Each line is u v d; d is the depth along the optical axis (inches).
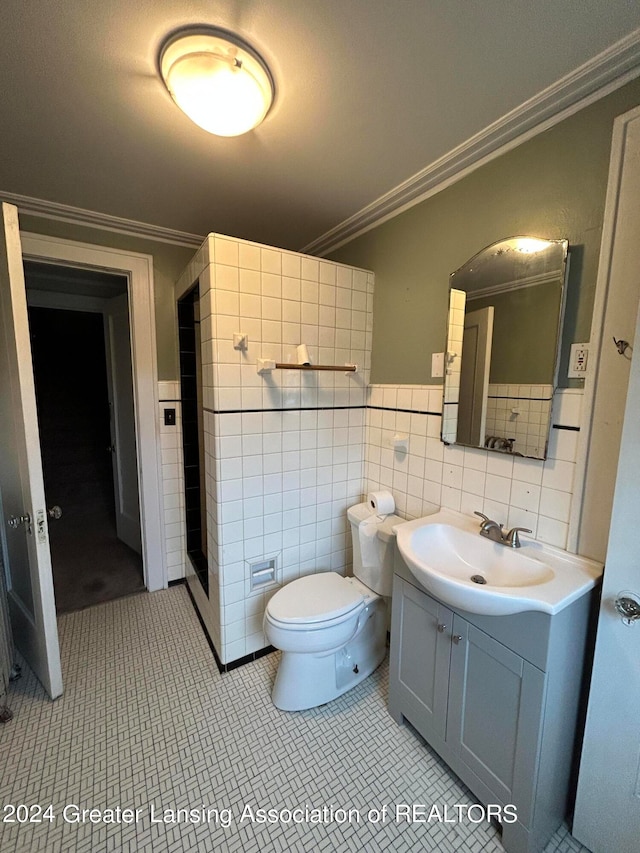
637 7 34.5
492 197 56.9
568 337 48.5
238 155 58.7
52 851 43.4
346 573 86.5
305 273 71.9
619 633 39.7
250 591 72.2
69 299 119.3
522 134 52.1
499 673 43.9
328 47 39.6
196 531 102.7
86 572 108.0
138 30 37.8
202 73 39.9
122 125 51.7
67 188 68.7
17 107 48.0
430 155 58.2
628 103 41.9
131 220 81.9
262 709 62.6
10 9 35.2
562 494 50.0
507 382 55.5
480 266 58.3
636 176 40.8
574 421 48.3
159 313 93.0
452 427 64.8
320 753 55.3
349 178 64.8
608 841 42.0
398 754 55.3
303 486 77.2
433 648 52.8
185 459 98.4
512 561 51.3
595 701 41.8
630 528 38.6
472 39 38.5
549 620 38.9
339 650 66.4
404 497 76.5
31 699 63.8
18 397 58.3
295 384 73.1
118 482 126.0
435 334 67.9
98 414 172.4
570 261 47.9
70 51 40.0
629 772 39.9
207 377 68.3
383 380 80.5
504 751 43.8
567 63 41.3
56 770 52.3
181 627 83.7
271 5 35.3
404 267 73.7
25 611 70.0
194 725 59.5
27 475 59.0
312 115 49.5
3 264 56.7
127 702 63.6
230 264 63.4
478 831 45.8
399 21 36.6
